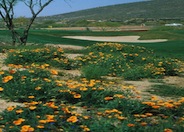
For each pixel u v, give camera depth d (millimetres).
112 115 6211
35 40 35781
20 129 5301
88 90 7785
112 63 13508
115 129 5445
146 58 16000
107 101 7391
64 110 6102
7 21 25484
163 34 52000
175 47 30641
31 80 8336
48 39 38688
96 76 11281
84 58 14984
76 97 7254
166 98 9023
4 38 31594
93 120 5906
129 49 20594
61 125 5652
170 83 11422
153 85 10656
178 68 14508
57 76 11391
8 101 7539
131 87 8180
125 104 6996
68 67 13695
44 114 6090
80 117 6008
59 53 15555
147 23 142500
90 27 103750
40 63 13922
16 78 8648
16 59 14148
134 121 5852
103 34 57625
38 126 5152
